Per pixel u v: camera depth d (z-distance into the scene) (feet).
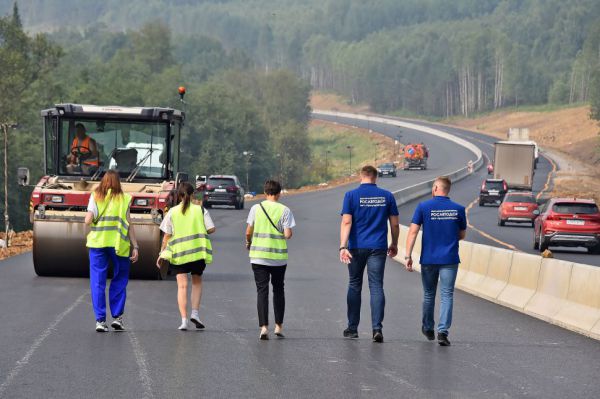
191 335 73.20
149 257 111.86
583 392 53.88
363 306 93.66
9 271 122.21
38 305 89.76
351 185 578.66
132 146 122.01
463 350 68.03
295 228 242.17
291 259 154.30
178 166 125.70
